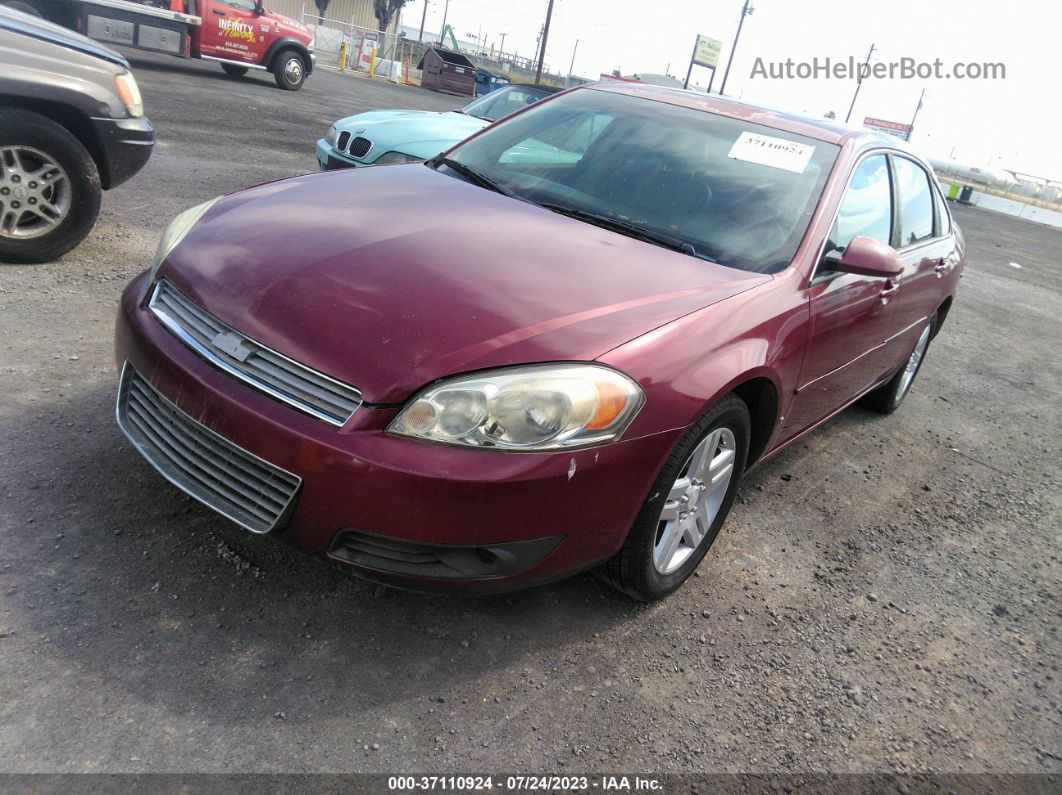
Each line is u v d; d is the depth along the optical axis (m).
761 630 2.82
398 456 2.01
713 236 3.03
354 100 18.52
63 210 4.55
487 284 2.35
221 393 2.15
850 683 2.65
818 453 4.51
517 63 70.81
